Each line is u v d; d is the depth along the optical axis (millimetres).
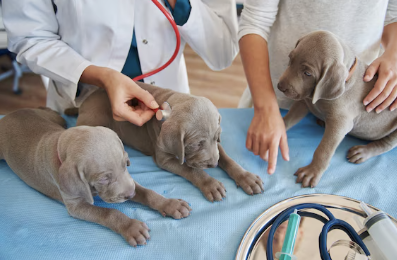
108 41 1396
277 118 1193
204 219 967
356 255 805
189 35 1532
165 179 1143
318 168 1130
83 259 856
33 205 1036
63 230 943
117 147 914
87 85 1437
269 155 1130
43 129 1121
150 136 1202
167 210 983
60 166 872
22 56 1333
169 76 1671
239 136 1372
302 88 1062
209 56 1698
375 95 1111
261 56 1315
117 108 1102
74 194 883
